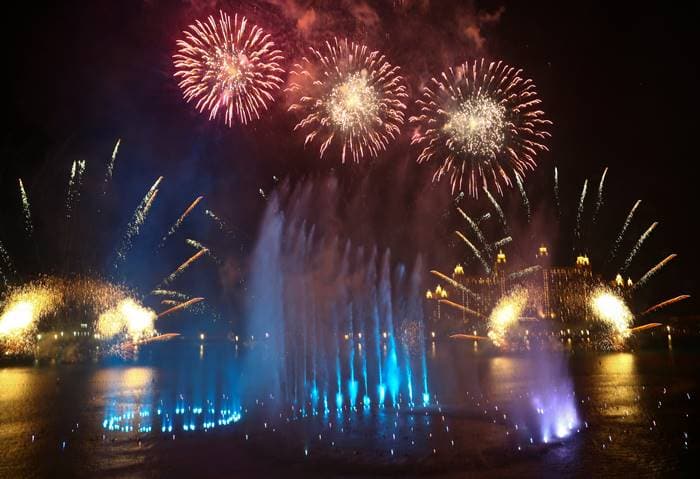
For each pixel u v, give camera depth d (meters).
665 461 14.49
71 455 15.72
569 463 14.39
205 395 26.70
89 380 32.72
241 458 15.27
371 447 16.27
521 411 21.69
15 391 27.84
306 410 22.47
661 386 28.41
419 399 25.03
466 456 15.08
